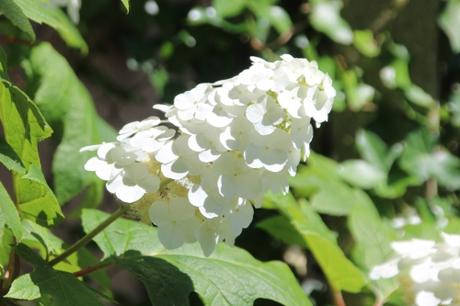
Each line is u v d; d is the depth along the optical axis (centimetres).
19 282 116
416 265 131
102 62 256
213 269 128
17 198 124
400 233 171
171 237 113
